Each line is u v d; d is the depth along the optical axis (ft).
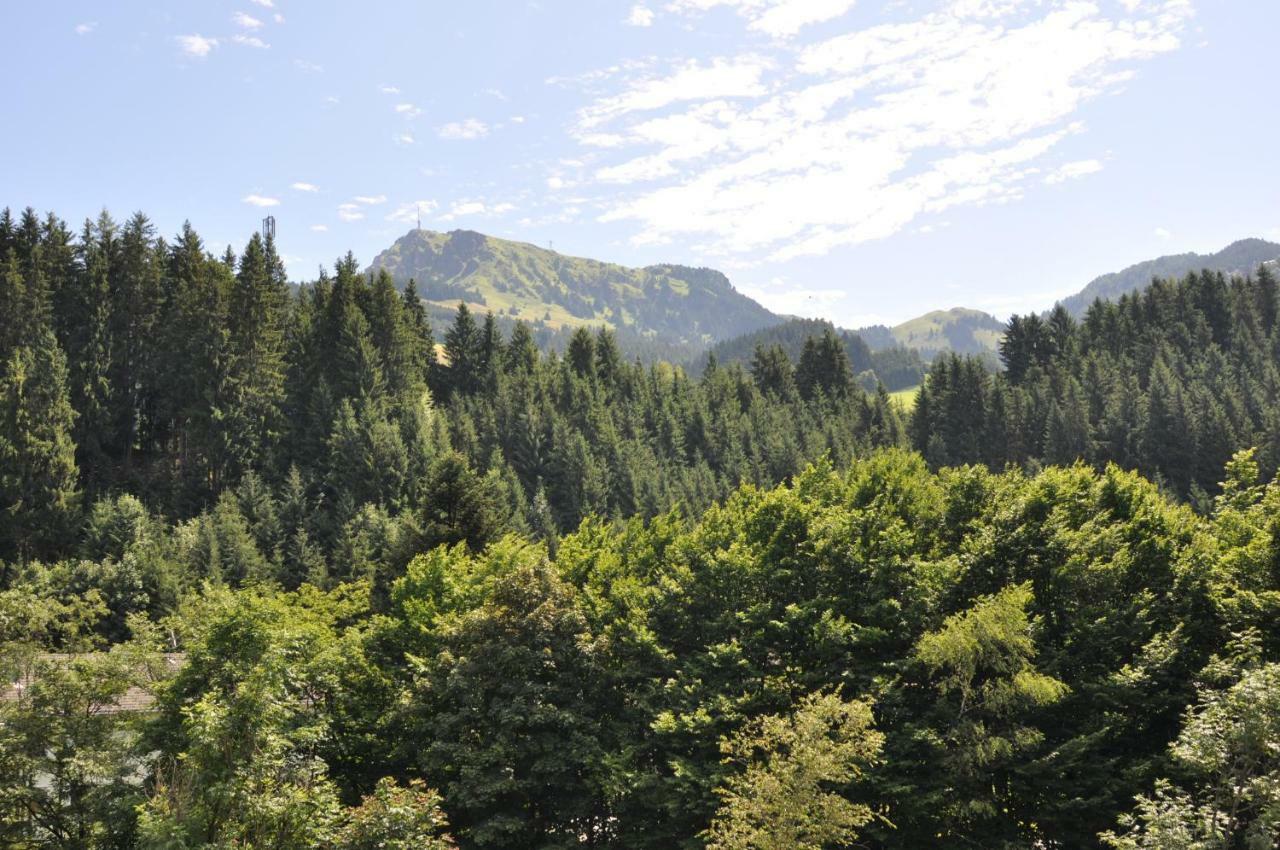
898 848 83.82
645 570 125.08
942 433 428.97
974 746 79.41
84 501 257.96
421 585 125.18
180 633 91.09
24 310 287.89
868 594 98.32
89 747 72.13
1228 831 57.31
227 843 55.42
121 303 313.53
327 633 107.34
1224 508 109.19
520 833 92.79
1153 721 90.07
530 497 317.83
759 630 96.43
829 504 128.98
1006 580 98.94
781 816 61.41
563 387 408.46
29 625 76.43
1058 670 90.33
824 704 68.64
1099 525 107.76
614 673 99.04
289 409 316.81
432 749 91.61
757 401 447.83
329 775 100.58
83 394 281.54
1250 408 370.32
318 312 365.81
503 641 97.19
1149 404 362.74
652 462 347.36
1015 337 534.37
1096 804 80.79
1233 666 71.97
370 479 270.05
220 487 279.49
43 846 70.59
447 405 388.37
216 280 312.50
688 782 85.10
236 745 60.90
